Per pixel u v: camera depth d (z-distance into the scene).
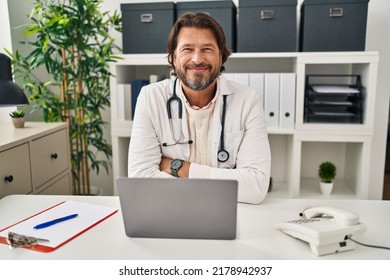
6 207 1.18
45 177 1.88
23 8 2.38
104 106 2.62
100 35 2.49
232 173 1.24
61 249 0.90
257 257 0.86
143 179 0.90
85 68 2.25
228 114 1.37
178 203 0.91
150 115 1.38
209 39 1.25
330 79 2.40
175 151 1.40
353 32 2.01
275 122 2.15
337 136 2.09
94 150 2.72
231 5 2.07
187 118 1.38
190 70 1.27
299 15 2.30
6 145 1.54
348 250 0.89
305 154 2.52
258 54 2.06
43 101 2.18
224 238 0.94
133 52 2.21
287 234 0.96
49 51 2.17
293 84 2.10
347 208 1.15
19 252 0.88
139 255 0.87
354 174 2.26
